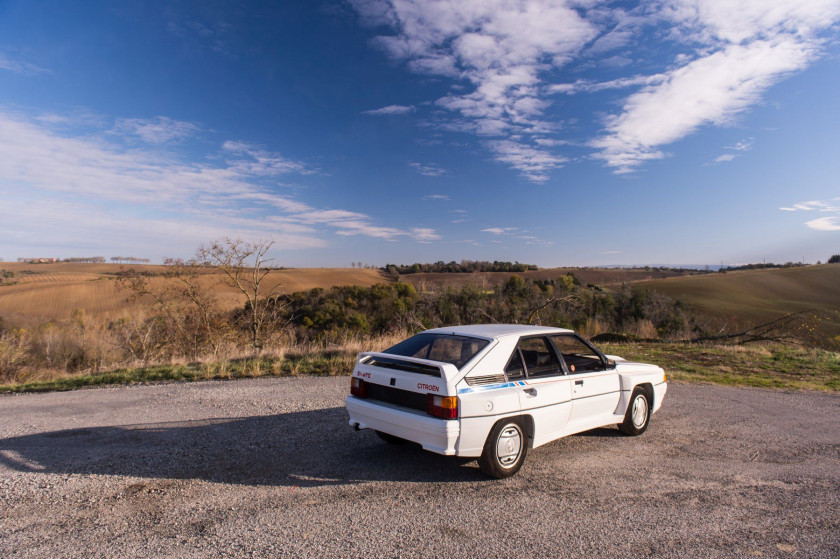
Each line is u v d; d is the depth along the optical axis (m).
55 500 3.97
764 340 18.53
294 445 5.56
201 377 10.35
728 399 8.81
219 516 3.72
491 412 4.48
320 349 14.00
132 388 9.23
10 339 16.64
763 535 3.59
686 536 3.55
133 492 4.16
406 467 4.92
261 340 17.61
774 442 6.11
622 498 4.25
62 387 9.62
